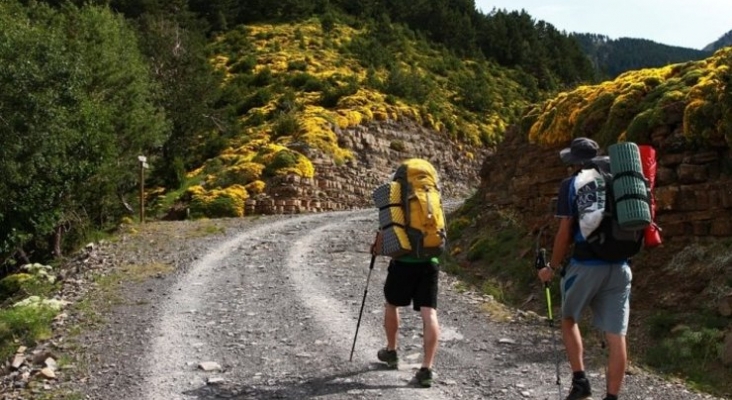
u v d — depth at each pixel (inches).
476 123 2228.1
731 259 359.9
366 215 1044.5
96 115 874.1
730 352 296.4
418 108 1990.7
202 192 1215.6
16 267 923.4
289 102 1801.2
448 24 3292.3
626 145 184.2
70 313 348.5
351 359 265.1
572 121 528.7
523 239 540.7
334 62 2439.7
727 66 388.2
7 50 695.1
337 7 3344.0
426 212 227.5
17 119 673.6
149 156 1488.7
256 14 3053.6
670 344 321.1
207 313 348.8
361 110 1760.6
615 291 186.7
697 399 235.0
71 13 1176.8
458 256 585.9
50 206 821.9
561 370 257.4
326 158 1448.1
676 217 400.8
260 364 259.9
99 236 727.1
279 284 433.4
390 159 1723.7
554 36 3683.6
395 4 3385.8
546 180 546.9
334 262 527.8
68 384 238.1
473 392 228.4
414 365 258.4
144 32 1808.6
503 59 3253.0
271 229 783.1
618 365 183.2
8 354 286.5
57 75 719.1
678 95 427.5
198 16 2992.1
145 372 249.1
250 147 1505.9
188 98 1638.8
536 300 441.1
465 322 337.4
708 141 394.3
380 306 368.2
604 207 181.6
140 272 478.0
